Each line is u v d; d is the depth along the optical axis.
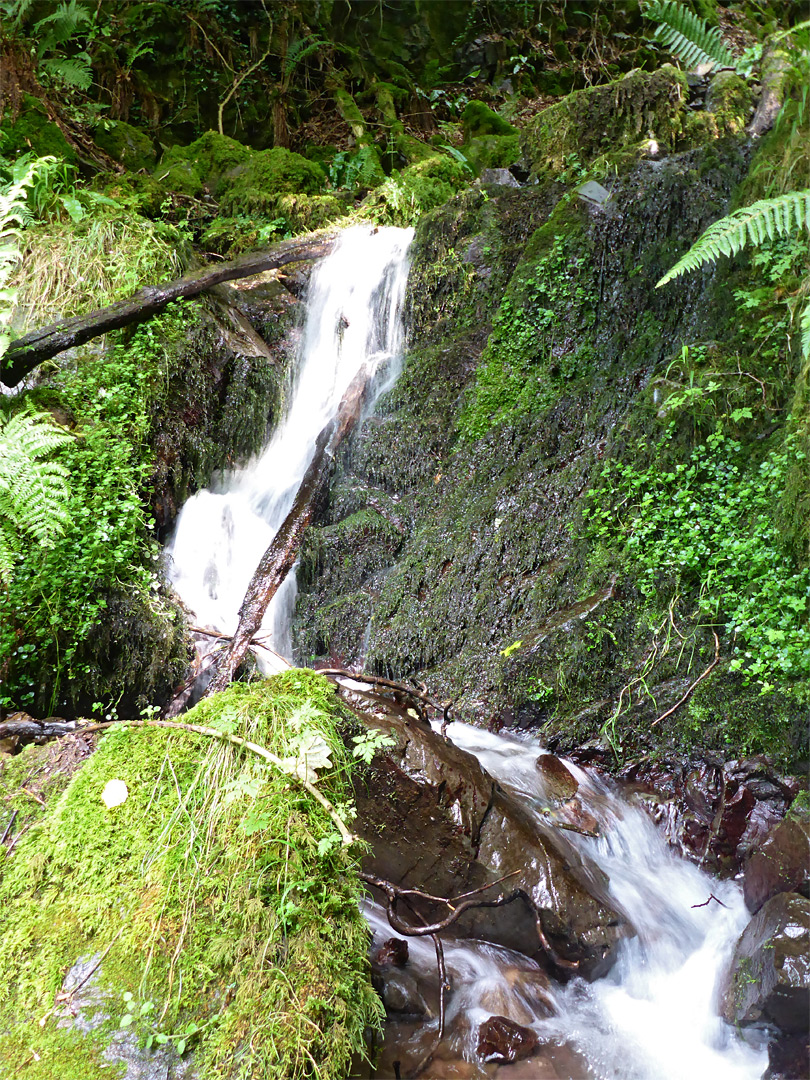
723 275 4.97
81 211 5.70
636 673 4.14
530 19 9.88
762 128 6.02
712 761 3.79
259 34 9.09
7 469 3.69
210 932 2.37
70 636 4.14
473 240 5.96
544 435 5.07
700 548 4.23
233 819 2.54
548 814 3.54
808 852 3.04
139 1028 2.24
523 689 4.25
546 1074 2.72
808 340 3.49
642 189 5.32
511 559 4.73
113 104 8.27
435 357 5.66
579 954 3.03
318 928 2.39
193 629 4.28
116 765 2.70
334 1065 2.26
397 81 9.44
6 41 6.71
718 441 4.44
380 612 4.83
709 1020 2.96
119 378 5.07
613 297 5.29
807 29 6.34
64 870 2.52
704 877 3.55
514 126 8.95
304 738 2.68
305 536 5.05
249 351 5.69
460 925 3.13
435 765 3.08
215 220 6.97
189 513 5.16
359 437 5.52
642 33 9.94
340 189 7.68
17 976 2.36
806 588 3.84
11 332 5.11
